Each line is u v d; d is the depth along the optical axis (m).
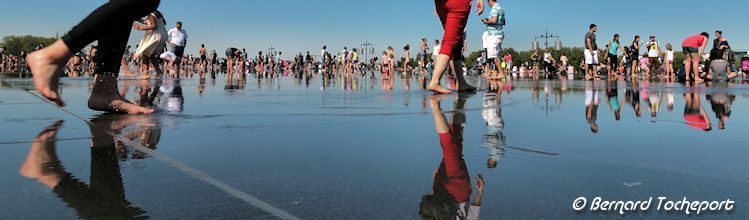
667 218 0.99
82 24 2.47
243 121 2.53
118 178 1.27
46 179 1.25
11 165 1.41
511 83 9.30
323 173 1.37
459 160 1.55
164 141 1.88
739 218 0.99
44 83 2.47
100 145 1.76
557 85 8.10
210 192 1.16
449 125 2.41
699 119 2.70
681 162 1.52
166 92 5.28
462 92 5.61
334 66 42.16
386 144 1.85
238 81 9.92
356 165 1.48
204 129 2.22
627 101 4.11
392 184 1.26
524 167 1.45
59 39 2.48
